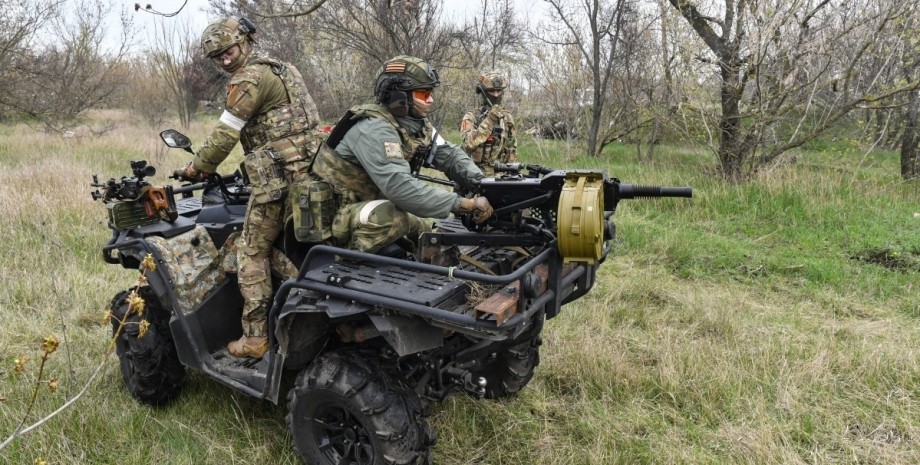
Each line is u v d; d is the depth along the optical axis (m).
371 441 2.70
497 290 2.68
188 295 3.36
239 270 3.26
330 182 2.85
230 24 3.10
